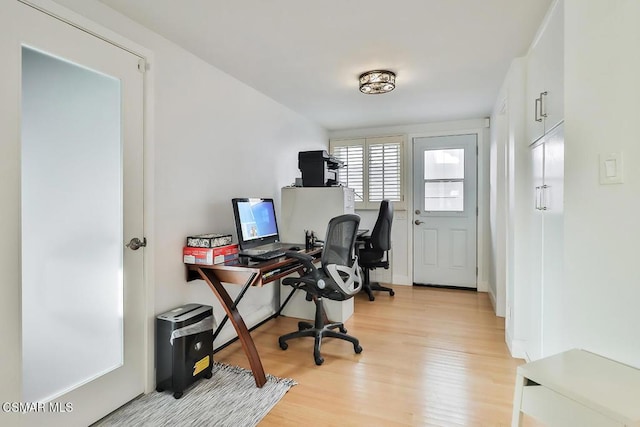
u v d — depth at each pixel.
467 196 4.33
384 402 1.88
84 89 1.70
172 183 2.19
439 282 4.49
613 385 1.11
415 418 1.74
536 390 1.17
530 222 2.38
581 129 1.42
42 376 1.54
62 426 1.58
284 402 1.89
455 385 2.05
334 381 2.11
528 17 1.88
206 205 2.50
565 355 1.34
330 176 3.54
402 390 2.00
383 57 2.42
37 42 1.47
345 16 1.88
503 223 3.31
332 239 2.44
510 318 2.56
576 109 1.43
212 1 1.73
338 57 2.42
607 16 1.34
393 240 4.66
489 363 2.34
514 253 2.44
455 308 3.57
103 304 1.79
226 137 2.72
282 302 3.42
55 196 1.59
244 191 2.95
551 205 1.85
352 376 2.17
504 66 2.57
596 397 1.03
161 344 2.01
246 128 2.99
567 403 1.08
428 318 3.26
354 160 4.80
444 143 4.40
